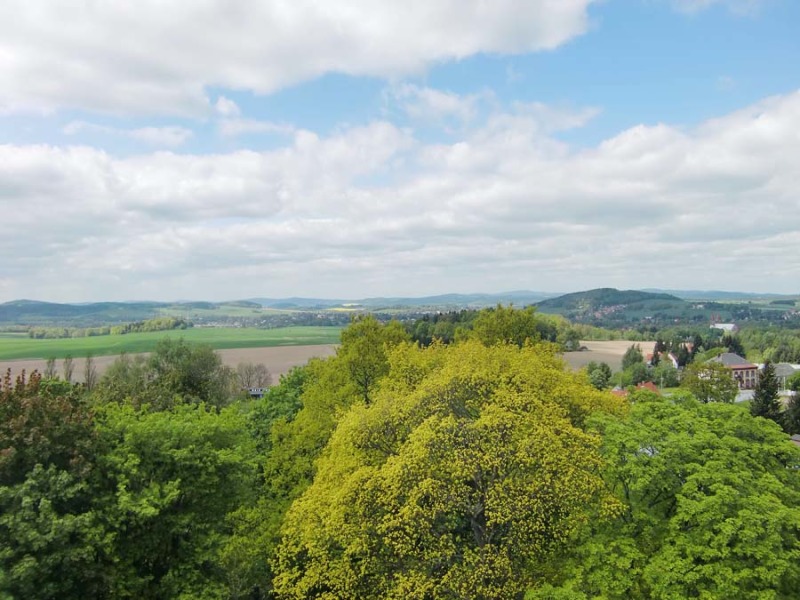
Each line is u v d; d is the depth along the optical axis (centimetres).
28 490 1941
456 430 2323
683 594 1720
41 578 1889
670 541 1914
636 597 1836
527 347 3841
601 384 11738
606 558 1847
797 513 1780
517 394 2519
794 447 2186
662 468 1989
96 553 2183
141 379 7550
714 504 1786
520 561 2150
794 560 1797
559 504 2094
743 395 11688
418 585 2038
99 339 19525
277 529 2992
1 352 15250
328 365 4381
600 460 2139
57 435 2203
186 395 6450
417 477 2214
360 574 2247
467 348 3494
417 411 2616
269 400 5166
